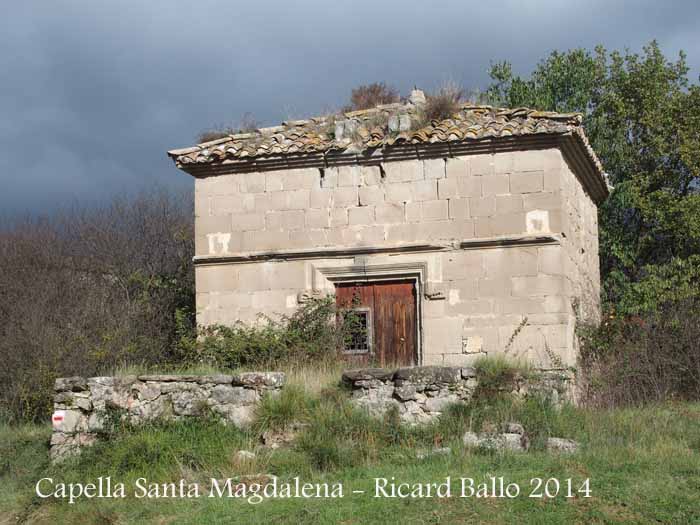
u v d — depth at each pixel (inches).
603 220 1013.2
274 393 473.4
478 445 427.5
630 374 623.8
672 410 537.0
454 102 665.0
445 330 618.2
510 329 603.8
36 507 412.8
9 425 647.1
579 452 418.0
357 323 645.3
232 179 679.7
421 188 634.8
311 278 652.1
